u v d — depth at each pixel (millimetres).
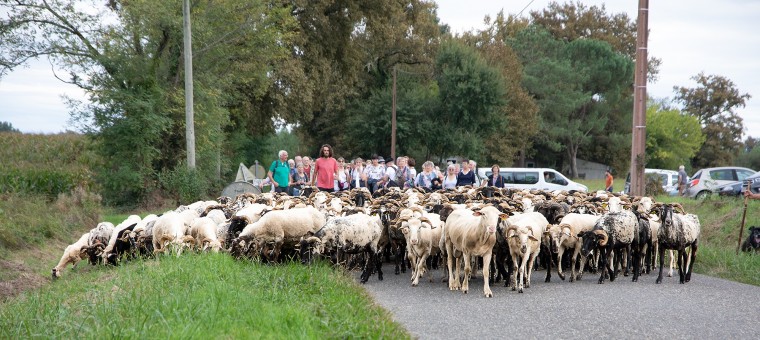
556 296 11828
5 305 10945
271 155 61750
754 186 24953
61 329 8070
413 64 64062
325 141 64500
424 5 58531
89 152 35719
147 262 13305
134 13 29188
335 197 17781
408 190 19688
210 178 32500
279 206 15250
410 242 13273
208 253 13000
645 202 17672
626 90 84062
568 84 72250
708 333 9070
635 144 22031
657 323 9617
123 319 8234
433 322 9641
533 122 65438
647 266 15336
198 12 31750
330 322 8961
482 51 67000
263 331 8016
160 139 30328
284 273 12008
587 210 16984
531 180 30562
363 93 62656
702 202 23469
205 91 31578
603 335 8906
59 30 28594
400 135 57000
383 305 10859
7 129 43250
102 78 28719
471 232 11922
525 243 12234
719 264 16062
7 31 27891
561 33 86125
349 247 13125
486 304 11031
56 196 25734
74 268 16344
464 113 57281
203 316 8266
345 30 46844
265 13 37312
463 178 21562
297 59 43094
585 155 83000
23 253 18391
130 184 28469
